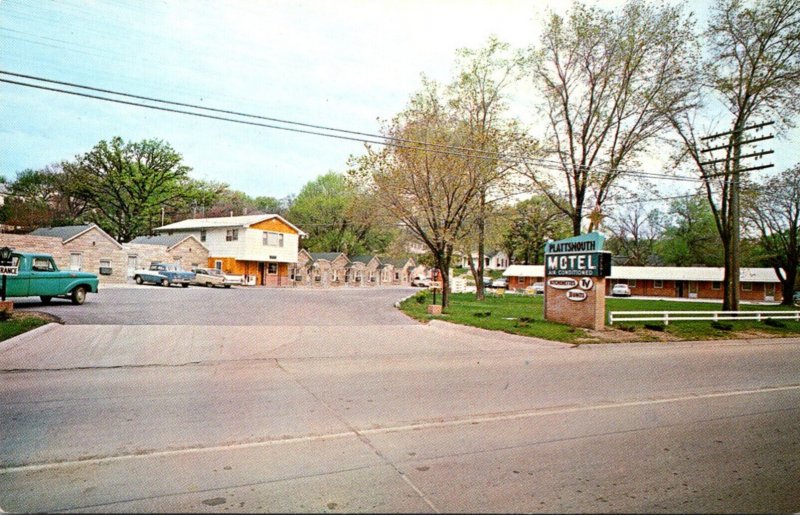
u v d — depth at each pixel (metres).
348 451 5.24
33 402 6.89
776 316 26.86
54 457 4.86
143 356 10.84
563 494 4.34
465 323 19.27
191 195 60.62
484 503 4.10
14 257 15.84
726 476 4.92
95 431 5.67
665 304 39.34
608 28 25.91
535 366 11.30
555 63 27.50
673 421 6.84
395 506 3.98
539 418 6.77
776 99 24.92
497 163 24.70
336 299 30.70
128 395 7.45
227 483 4.34
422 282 71.88
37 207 53.66
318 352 12.38
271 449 5.23
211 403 7.09
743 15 24.70
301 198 76.25
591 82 26.92
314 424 6.17
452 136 23.95
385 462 4.95
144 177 56.12
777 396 8.73
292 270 55.81
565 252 20.05
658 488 4.57
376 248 75.75
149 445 5.25
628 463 5.16
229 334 14.30
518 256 78.00
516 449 5.47
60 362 9.88
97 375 8.96
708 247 64.44
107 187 55.72
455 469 4.82
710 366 12.11
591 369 11.09
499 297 44.47
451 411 6.99
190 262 46.75
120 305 19.92
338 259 63.00
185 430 5.79
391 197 22.89
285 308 22.50
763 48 24.86
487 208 31.08
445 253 25.44
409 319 21.17
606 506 4.14
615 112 27.05
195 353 11.45
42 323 13.62
